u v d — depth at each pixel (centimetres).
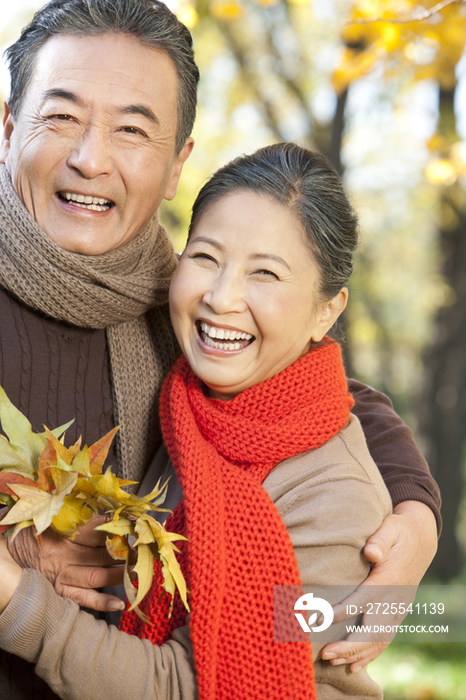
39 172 150
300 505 138
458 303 952
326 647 135
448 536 923
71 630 121
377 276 1352
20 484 119
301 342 148
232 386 147
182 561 140
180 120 164
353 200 165
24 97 154
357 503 140
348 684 143
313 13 871
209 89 906
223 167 150
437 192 935
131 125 151
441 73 516
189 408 150
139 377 170
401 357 1620
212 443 146
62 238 154
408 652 526
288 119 980
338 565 137
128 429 167
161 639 139
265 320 140
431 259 1422
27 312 159
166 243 180
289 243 141
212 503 135
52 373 161
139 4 152
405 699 445
